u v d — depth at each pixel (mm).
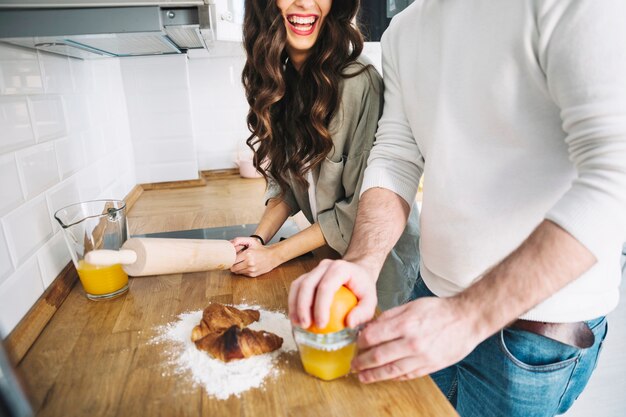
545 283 448
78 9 705
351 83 851
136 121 1607
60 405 534
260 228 1056
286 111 978
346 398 532
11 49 774
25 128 808
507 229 634
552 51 486
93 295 791
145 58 1543
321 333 523
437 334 469
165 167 1683
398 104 823
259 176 1795
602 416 1393
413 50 735
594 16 437
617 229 437
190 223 1246
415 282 970
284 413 512
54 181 922
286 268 914
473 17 608
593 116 441
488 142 626
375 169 812
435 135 694
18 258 730
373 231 717
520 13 537
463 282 715
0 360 275
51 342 665
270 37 859
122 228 832
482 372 763
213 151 1849
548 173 583
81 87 1142
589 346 661
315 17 808
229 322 665
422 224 800
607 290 656
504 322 463
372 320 553
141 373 587
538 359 686
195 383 565
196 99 1761
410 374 490
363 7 1347
